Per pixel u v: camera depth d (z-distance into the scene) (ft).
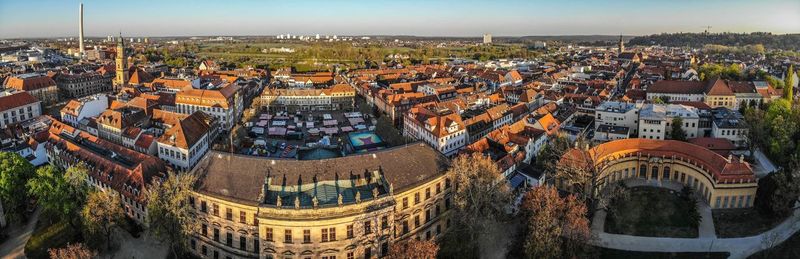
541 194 378.53
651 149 531.91
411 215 380.99
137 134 637.71
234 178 360.89
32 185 401.90
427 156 409.28
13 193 427.74
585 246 366.22
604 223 442.91
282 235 333.42
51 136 588.09
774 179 437.17
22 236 419.74
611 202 471.21
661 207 467.52
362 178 368.27
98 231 395.14
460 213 396.57
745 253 392.47
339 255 342.44
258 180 355.36
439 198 404.16
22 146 590.14
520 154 569.23
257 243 348.79
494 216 411.95
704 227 432.66
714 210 460.14
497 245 402.31
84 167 479.41
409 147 406.00
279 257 338.34
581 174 455.63
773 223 431.43
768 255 387.96
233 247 358.84
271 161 366.43
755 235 416.87
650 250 401.29
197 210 367.66
